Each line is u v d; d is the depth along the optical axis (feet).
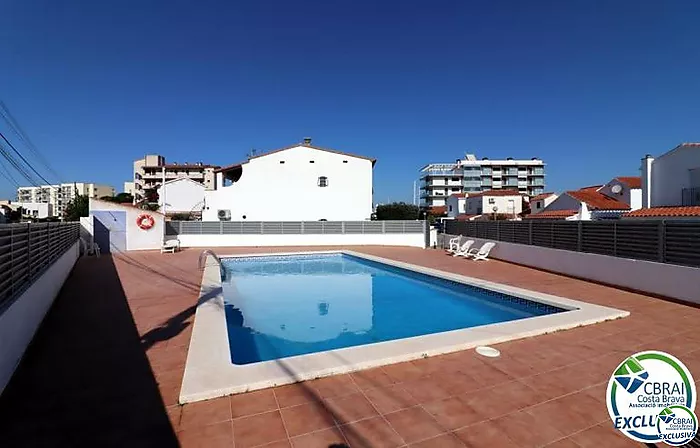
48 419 10.82
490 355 16.01
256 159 100.42
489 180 262.67
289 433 10.14
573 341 17.95
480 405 11.72
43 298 21.58
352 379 13.55
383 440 9.86
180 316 22.09
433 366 14.82
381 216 118.93
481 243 57.77
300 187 102.32
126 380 13.46
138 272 39.65
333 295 36.68
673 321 21.44
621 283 31.83
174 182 139.95
